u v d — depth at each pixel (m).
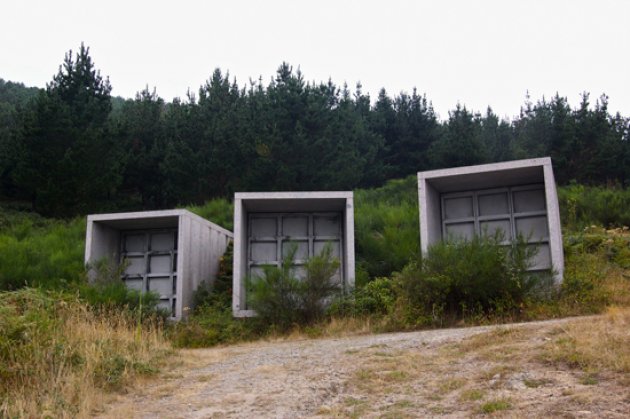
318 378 6.89
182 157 29.30
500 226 14.20
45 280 15.73
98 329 9.26
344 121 33.88
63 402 6.20
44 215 26.94
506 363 6.45
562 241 14.99
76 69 31.31
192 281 15.38
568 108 35.16
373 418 5.41
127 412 6.09
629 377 5.42
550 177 12.76
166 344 10.10
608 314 8.20
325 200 14.71
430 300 11.22
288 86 31.19
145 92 42.25
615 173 30.59
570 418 4.78
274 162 27.83
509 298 10.88
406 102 41.22
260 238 15.54
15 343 7.30
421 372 6.70
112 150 28.56
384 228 18.98
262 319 12.62
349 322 11.76
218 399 6.41
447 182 14.05
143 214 15.29
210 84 42.12
